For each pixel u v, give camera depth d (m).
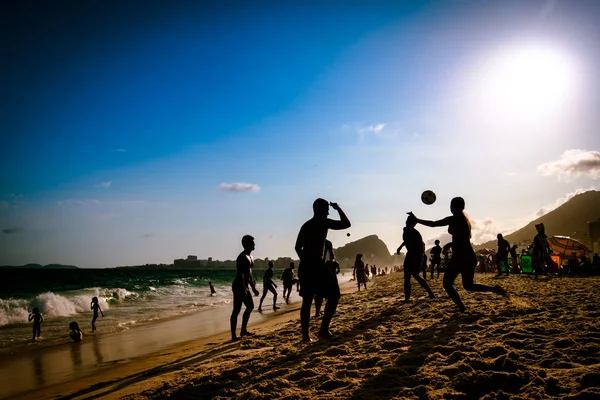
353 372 4.01
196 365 6.04
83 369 7.26
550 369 3.40
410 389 3.34
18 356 8.88
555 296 8.07
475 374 3.36
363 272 20.00
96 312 12.76
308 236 5.55
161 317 15.68
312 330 7.45
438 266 20.33
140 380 5.63
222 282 56.91
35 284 50.19
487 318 5.95
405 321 6.78
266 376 4.37
